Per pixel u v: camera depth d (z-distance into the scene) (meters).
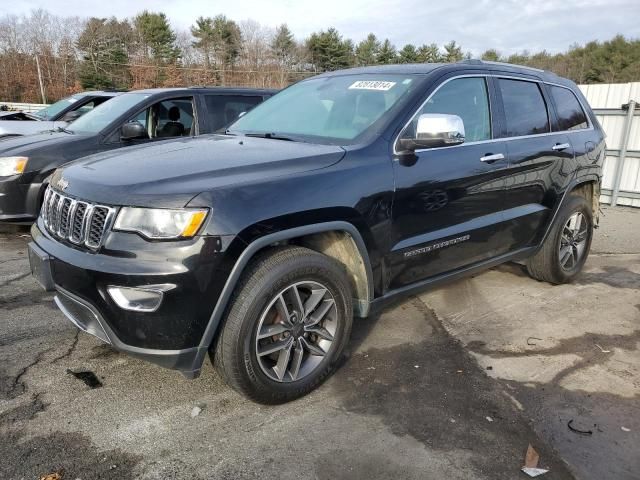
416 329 3.93
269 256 2.72
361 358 3.47
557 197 4.52
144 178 2.61
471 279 5.06
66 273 2.63
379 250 3.14
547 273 4.79
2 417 2.74
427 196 3.33
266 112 4.14
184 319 2.46
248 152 3.01
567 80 5.03
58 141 5.84
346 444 2.62
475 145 3.71
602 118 9.74
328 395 3.04
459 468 2.46
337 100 3.73
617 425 2.81
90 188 2.67
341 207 2.87
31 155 5.56
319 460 2.50
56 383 3.07
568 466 2.49
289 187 2.71
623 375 3.33
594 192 5.19
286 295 2.82
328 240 3.14
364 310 3.20
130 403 2.90
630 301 4.61
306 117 3.74
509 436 2.70
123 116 6.23
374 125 3.28
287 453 2.54
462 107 3.72
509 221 4.04
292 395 2.91
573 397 3.07
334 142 3.27
